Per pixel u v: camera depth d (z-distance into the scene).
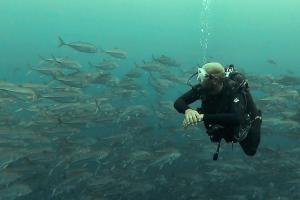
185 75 19.84
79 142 13.31
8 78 25.92
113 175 12.63
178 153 12.71
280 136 16.20
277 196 12.47
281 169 13.77
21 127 13.42
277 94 16.72
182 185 12.74
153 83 18.44
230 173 13.16
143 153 12.80
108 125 15.56
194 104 15.54
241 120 3.73
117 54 18.66
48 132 13.24
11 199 10.04
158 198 11.94
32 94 14.49
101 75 16.75
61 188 11.02
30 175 11.52
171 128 15.51
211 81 3.74
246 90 3.98
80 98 15.62
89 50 17.80
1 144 12.45
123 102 19.58
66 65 17.02
